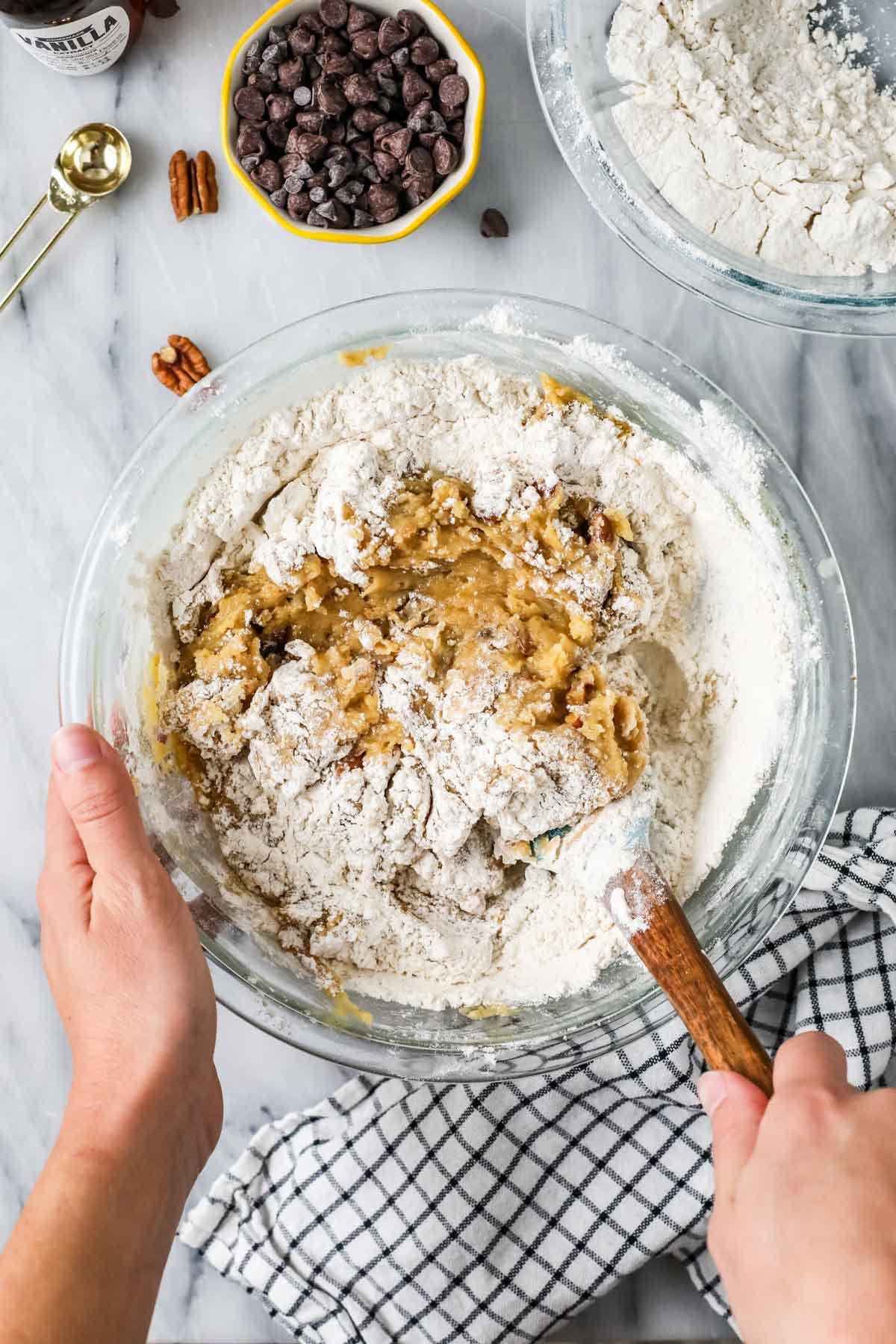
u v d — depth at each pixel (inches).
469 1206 28.8
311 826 27.0
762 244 28.6
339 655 27.3
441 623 27.5
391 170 28.7
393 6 28.4
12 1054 29.8
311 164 28.6
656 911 25.5
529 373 27.7
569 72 28.7
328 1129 29.2
